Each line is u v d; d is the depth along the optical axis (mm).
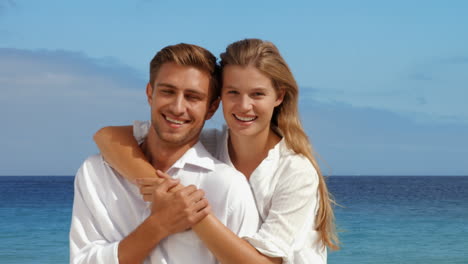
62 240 17938
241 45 2693
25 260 14547
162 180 2434
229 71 2641
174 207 2334
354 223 24750
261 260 2402
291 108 2973
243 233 2494
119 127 2824
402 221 25578
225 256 2348
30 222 23891
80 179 2646
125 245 2371
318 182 3031
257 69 2629
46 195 48469
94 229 2570
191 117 2498
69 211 29859
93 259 2414
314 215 3033
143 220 2535
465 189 63781
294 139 2961
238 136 2908
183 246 2434
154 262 2422
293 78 2867
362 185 79188
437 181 106062
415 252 16422
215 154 3098
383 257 15531
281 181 2840
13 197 45500
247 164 2979
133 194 2598
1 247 16594
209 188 2533
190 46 2512
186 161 2555
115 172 2645
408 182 97125
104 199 2596
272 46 2773
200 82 2484
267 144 2980
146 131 2773
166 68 2465
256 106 2656
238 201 2500
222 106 2723
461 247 17281
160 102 2479
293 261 2846
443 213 29750
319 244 3137
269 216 2762
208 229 2350
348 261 14961
